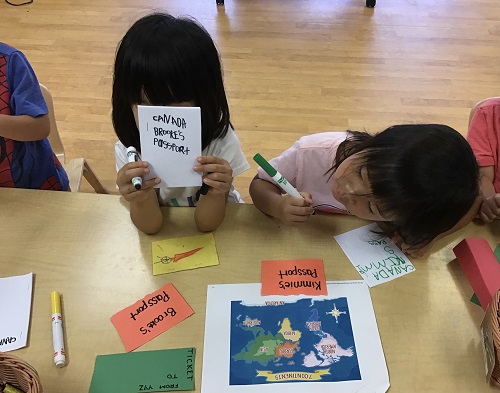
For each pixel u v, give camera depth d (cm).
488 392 70
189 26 88
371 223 94
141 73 84
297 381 71
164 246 90
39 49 278
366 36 289
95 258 88
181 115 77
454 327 77
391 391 70
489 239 92
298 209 90
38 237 91
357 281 84
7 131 108
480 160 113
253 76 258
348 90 249
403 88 250
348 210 89
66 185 140
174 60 83
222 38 286
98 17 307
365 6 317
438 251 89
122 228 93
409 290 82
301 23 300
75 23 301
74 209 97
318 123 230
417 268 86
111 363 74
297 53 275
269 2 321
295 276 85
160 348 75
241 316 79
